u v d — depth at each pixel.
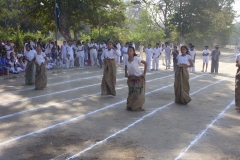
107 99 10.21
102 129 6.91
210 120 7.75
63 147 5.79
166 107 9.14
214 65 18.75
